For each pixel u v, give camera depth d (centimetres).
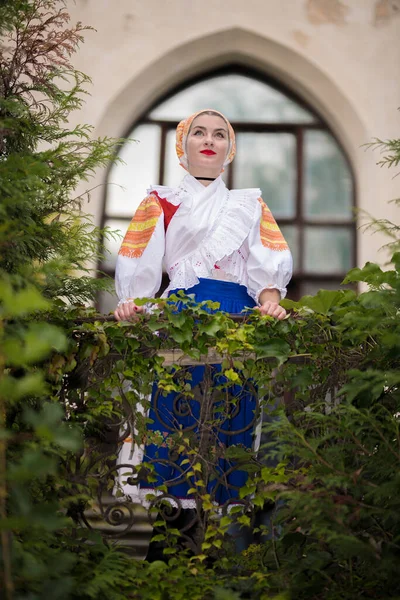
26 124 313
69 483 292
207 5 821
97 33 808
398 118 800
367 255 774
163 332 310
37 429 167
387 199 776
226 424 318
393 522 263
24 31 320
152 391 323
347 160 817
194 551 292
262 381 307
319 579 266
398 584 247
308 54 812
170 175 805
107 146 325
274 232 361
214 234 349
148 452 313
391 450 248
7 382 163
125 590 262
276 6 827
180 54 814
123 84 798
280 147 820
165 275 745
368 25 825
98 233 335
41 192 299
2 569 204
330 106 819
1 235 248
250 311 317
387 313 280
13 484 191
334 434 266
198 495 297
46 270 268
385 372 280
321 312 309
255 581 266
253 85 837
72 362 302
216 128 376
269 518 330
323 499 241
